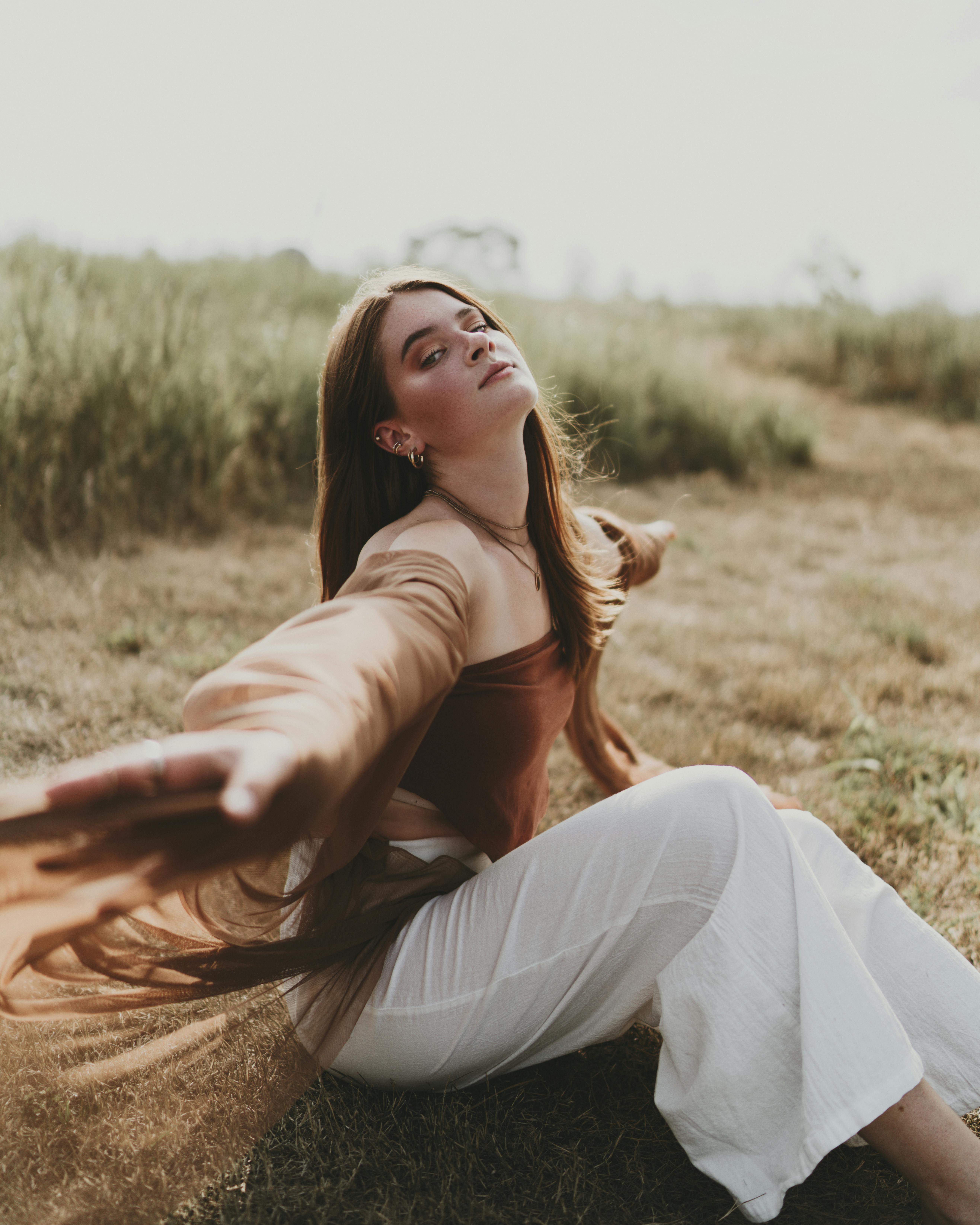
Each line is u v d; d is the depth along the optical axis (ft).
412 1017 5.37
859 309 40.09
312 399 22.88
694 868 4.98
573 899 5.14
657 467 27.58
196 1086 5.21
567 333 30.89
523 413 5.63
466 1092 5.96
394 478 6.05
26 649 12.59
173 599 15.23
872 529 21.93
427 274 5.94
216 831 3.22
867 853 8.81
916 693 12.70
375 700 3.70
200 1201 5.21
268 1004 5.40
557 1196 5.28
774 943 4.83
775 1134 4.88
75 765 3.09
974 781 10.34
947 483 25.89
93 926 3.34
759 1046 4.82
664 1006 5.05
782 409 29.43
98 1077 5.24
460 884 5.77
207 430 19.76
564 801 9.86
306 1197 5.24
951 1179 4.60
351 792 4.49
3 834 3.07
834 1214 5.25
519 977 5.24
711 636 15.03
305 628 3.98
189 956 4.87
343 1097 5.91
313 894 5.37
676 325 43.37
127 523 18.16
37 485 17.22
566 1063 6.42
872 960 5.45
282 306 29.91
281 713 3.32
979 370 34.81
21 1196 4.84
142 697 11.53
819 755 11.19
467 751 5.44
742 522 22.40
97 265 25.81
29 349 18.39
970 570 18.94
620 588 7.52
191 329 21.62
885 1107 4.58
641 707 12.38
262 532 19.49
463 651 4.48
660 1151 5.70
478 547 5.28
